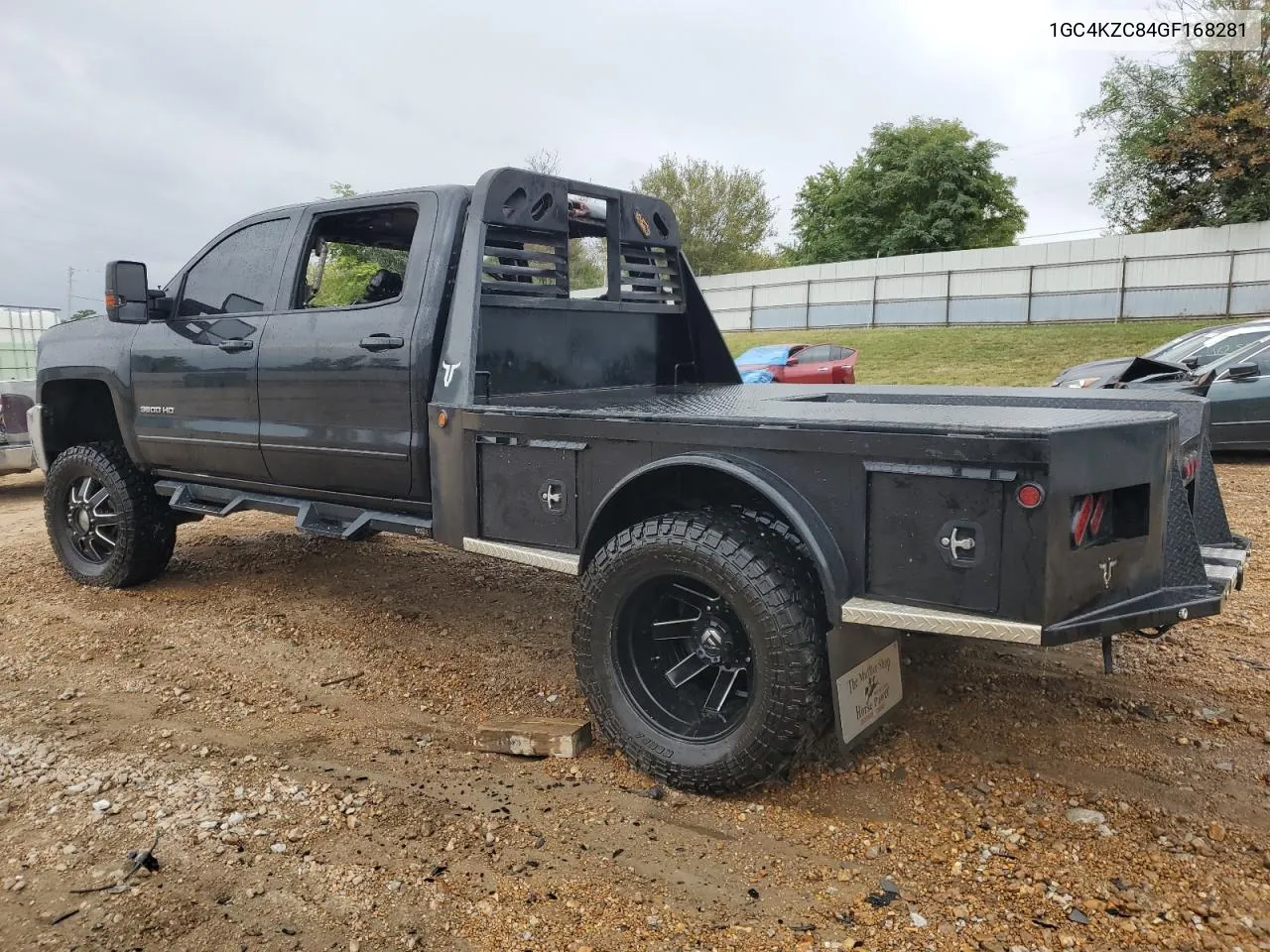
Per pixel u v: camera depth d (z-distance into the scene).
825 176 55.69
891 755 3.32
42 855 2.80
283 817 3.01
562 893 2.58
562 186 4.34
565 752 3.39
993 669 4.04
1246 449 9.63
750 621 2.90
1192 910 2.43
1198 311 28.12
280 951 2.36
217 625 4.99
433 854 2.79
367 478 4.27
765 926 2.43
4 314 16.19
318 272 4.73
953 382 21.06
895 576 2.76
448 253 4.05
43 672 4.36
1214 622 4.60
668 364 5.32
